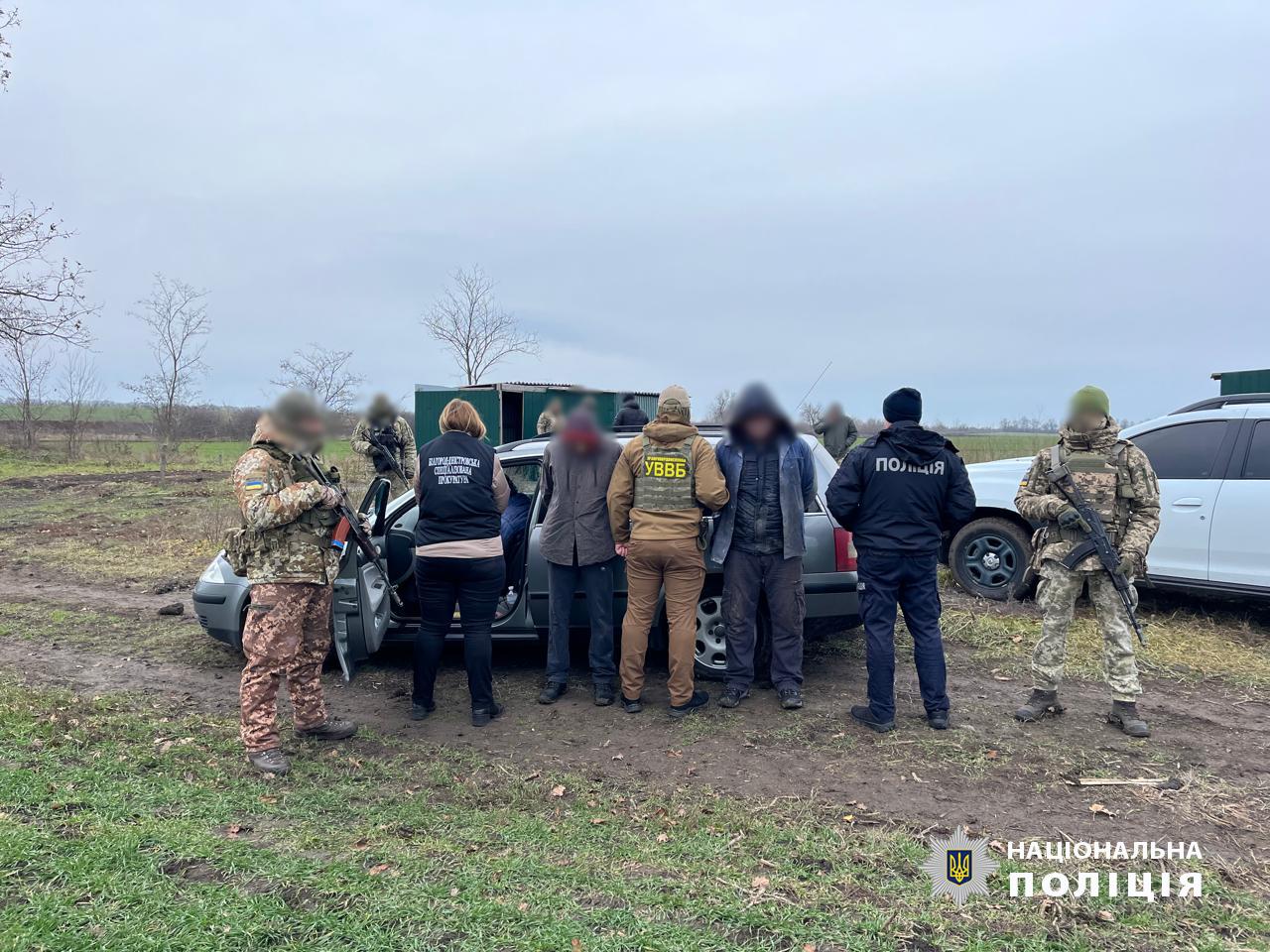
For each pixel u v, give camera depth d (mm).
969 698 4824
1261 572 5801
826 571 4867
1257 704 4754
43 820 3076
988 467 7332
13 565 8914
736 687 4648
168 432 21938
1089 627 6270
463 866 2873
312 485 3801
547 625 5074
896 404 4312
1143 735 4211
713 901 2662
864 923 2557
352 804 3447
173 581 8078
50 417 24625
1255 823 3307
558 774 3787
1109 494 4242
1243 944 2479
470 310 22312
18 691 4727
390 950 2350
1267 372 10320
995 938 2494
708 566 4855
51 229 12234
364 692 4977
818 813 3385
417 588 4871
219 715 4508
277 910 2516
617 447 4723
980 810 3420
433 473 4324
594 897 2693
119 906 2510
